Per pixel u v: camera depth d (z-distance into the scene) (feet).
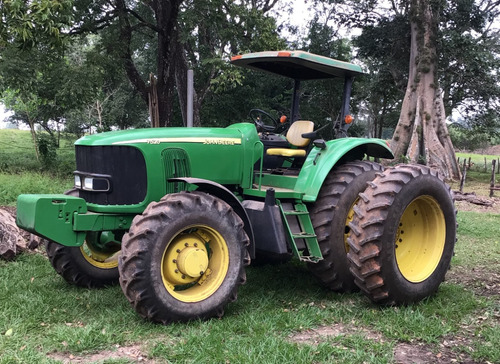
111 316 13.23
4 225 19.65
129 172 14.06
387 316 13.87
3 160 69.77
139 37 83.51
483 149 194.18
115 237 16.80
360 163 17.13
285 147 18.54
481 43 82.07
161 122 60.34
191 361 10.61
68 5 27.61
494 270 20.10
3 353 10.72
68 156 84.58
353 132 103.40
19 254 20.18
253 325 12.82
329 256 15.75
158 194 14.28
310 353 11.23
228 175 15.53
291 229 15.17
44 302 14.30
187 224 12.82
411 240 16.28
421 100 75.25
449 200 15.84
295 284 17.26
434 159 74.08
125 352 11.19
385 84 95.66
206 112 80.07
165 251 12.75
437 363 11.08
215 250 13.75
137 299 12.18
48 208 12.96
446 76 84.17
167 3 57.57
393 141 77.41
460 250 24.03
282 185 16.61
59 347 11.18
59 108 72.33
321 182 15.61
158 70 59.98
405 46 87.66
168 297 12.49
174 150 14.49
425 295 15.12
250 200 15.87
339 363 10.84
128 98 104.68
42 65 55.67
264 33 56.34
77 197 14.14
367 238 13.97
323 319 13.76
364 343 11.91
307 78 19.56
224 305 13.42
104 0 58.54
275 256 15.51
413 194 14.64
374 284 14.15
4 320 12.59
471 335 12.73
